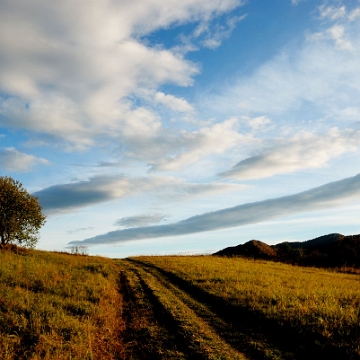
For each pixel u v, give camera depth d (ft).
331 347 32.48
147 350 34.78
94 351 33.58
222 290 61.00
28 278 60.70
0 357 29.40
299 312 43.09
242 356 32.40
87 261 114.73
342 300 52.65
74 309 45.88
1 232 120.98
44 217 133.59
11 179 127.44
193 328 40.57
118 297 59.88
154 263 115.65
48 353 30.04
